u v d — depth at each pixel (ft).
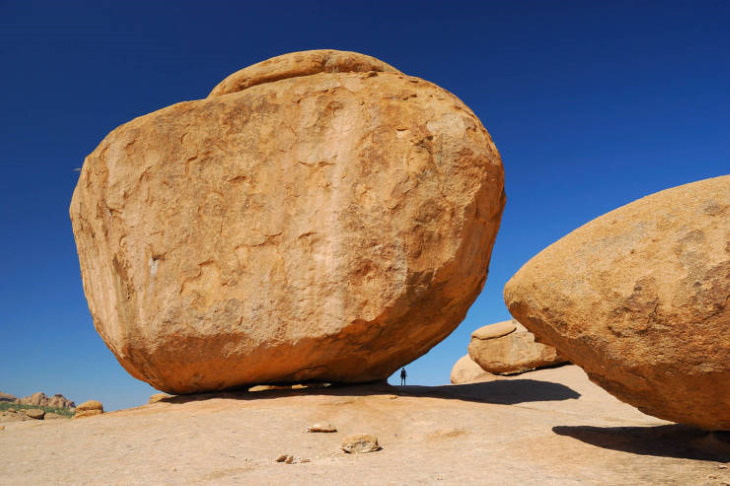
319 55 39.88
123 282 36.14
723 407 18.31
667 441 21.57
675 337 17.53
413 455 21.59
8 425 31.65
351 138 35.27
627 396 20.35
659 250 18.35
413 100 35.94
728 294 16.71
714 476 16.62
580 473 17.69
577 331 19.92
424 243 33.24
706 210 18.16
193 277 34.94
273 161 35.94
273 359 33.99
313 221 34.47
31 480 18.21
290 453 22.20
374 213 33.68
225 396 34.88
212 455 21.44
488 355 61.93
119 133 38.55
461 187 33.76
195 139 36.96
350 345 34.27
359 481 17.30
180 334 34.19
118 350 36.47
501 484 16.53
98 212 37.86
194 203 36.01
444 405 31.35
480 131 35.65
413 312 34.09
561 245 21.65
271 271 34.27
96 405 36.73
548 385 46.44
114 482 17.89
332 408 29.68
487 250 36.24
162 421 27.20
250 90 38.14
